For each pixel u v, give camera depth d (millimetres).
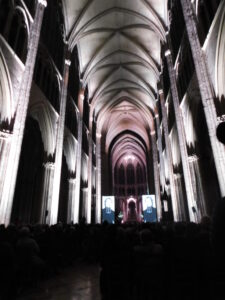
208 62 11055
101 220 34156
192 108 14609
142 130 46781
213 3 10609
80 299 5367
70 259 9945
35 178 16859
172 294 3779
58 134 17812
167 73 22984
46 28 17234
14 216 15320
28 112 13836
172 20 19344
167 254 3820
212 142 10016
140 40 26781
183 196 19281
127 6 23016
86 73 28266
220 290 3430
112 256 4008
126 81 35344
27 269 6020
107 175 41281
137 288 4359
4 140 10742
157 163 35875
